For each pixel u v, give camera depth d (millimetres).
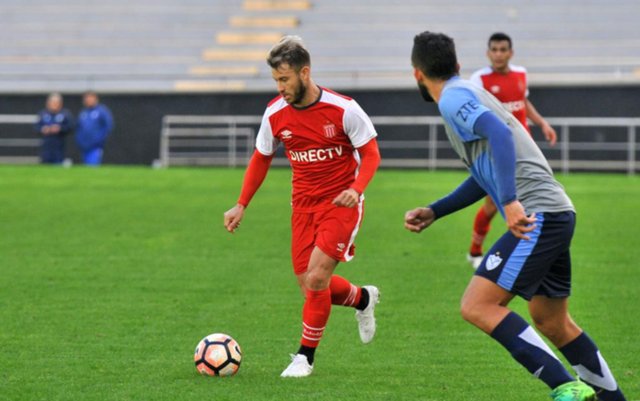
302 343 21859
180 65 102938
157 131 89812
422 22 103750
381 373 21891
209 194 60062
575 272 34812
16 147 90812
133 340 25109
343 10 106688
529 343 17234
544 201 17500
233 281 33594
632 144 80125
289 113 21781
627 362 22812
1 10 112688
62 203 55406
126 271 35469
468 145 17625
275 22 106125
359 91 86062
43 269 35812
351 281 33469
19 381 21094
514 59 97250
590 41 98188
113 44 106562
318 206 22031
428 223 19547
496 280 17484
